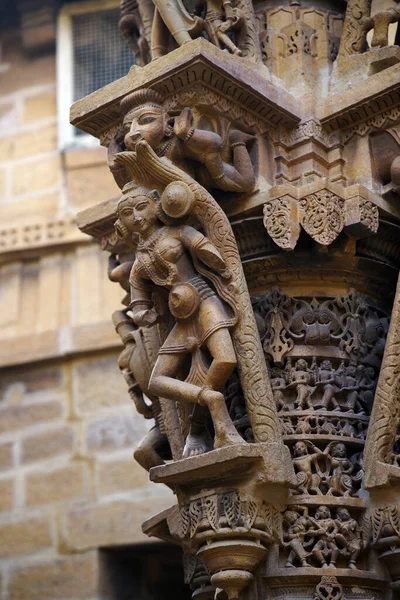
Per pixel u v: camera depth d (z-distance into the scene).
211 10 5.30
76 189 9.30
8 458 8.77
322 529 4.66
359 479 4.80
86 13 9.83
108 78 9.65
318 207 4.87
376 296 5.23
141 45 5.78
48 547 8.41
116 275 5.51
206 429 4.88
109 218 5.58
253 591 4.66
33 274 9.23
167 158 4.87
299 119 5.13
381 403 4.70
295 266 5.04
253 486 4.58
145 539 8.18
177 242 4.78
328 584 4.59
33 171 9.49
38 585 8.34
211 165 4.91
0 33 10.04
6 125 9.74
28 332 9.01
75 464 8.58
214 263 4.75
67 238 9.12
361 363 5.04
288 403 4.95
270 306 5.04
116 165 5.12
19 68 9.91
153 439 5.38
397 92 4.95
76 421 8.70
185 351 4.74
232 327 4.73
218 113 4.98
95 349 8.77
